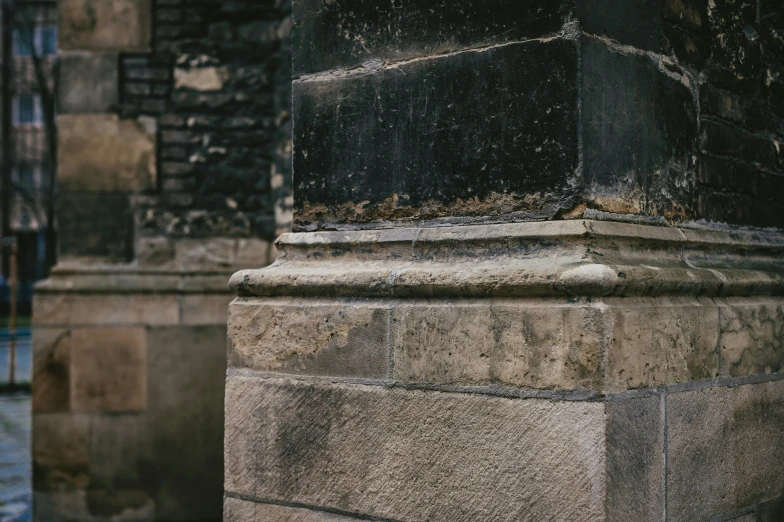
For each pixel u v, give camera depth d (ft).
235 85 17.65
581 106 7.18
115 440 16.85
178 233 17.37
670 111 8.35
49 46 108.47
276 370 8.41
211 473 16.93
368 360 7.84
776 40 10.27
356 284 7.95
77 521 16.80
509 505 6.96
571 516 6.63
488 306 7.16
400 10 8.34
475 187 7.77
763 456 8.57
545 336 6.82
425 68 8.14
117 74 17.43
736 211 9.42
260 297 8.68
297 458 8.21
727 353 8.12
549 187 7.32
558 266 6.88
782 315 9.04
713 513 7.81
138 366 16.93
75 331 16.90
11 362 36.14
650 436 7.01
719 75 9.17
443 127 8.00
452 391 7.33
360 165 8.54
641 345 6.94
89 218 17.37
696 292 7.81
